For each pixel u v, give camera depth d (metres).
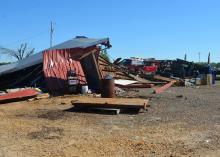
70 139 10.39
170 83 33.44
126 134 11.05
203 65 46.53
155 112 15.30
